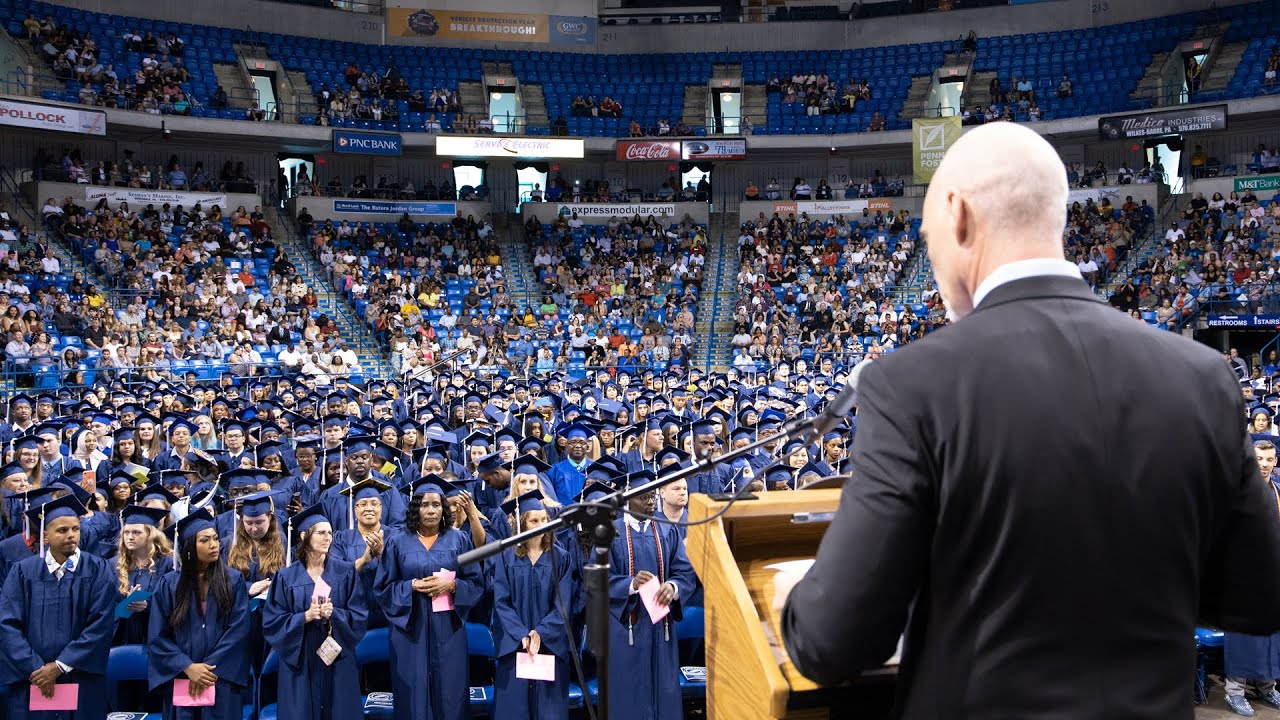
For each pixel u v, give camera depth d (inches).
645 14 1499.8
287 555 285.3
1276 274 1004.6
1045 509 54.1
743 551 99.3
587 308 1160.2
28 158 1150.3
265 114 1273.4
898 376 59.7
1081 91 1322.6
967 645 56.4
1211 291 999.6
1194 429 56.1
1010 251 62.4
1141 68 1326.3
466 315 1103.6
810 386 770.2
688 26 1476.4
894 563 56.4
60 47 1149.1
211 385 745.0
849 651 57.4
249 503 273.3
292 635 233.6
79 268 1018.1
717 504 99.6
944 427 56.6
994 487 55.1
